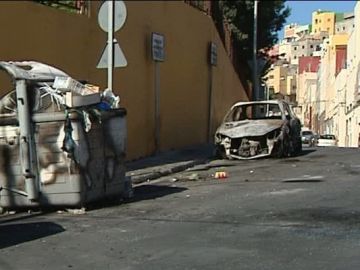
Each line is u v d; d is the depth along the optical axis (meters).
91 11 20.58
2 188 14.83
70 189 14.72
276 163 21.45
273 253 12.10
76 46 19.91
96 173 15.08
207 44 31.08
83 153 14.79
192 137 28.47
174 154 24.25
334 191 15.85
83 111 14.82
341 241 12.48
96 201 15.21
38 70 15.22
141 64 23.22
